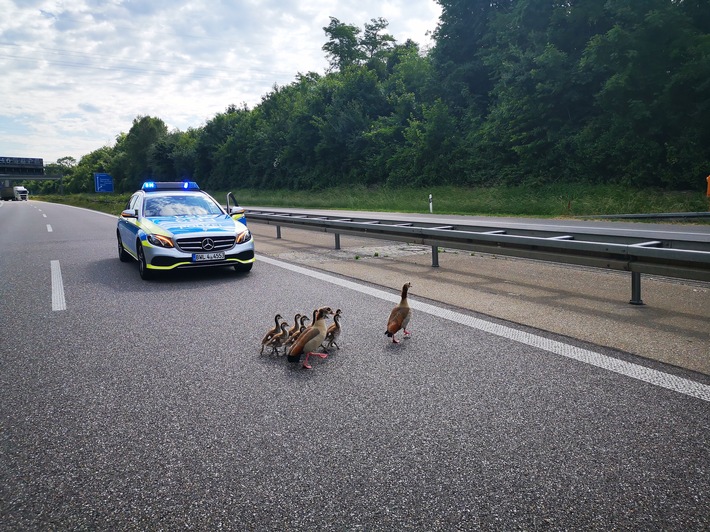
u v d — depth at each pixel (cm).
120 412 361
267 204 4484
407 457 292
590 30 2920
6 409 370
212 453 303
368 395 380
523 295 696
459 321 573
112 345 521
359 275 883
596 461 282
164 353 492
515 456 290
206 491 265
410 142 4116
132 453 305
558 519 235
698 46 2317
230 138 7019
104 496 263
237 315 635
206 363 461
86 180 14938
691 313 581
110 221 2527
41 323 614
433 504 249
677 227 1481
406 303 508
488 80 4075
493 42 3844
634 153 2480
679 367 415
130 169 10825
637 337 496
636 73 2458
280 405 367
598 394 369
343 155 4975
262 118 7031
